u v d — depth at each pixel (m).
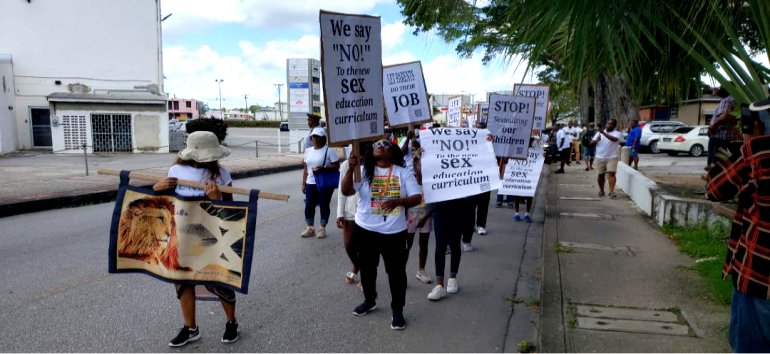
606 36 4.37
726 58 4.95
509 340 4.54
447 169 5.54
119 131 26.38
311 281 6.07
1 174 15.54
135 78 31.36
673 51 5.71
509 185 9.72
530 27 4.41
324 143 7.98
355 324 4.84
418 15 5.59
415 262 7.01
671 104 6.48
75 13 29.64
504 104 8.18
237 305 5.28
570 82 5.33
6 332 4.52
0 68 25.27
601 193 12.23
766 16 4.75
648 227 8.40
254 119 101.38
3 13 28.05
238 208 4.10
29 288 5.66
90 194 11.66
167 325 4.71
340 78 4.51
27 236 8.22
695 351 3.95
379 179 4.63
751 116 2.86
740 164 2.85
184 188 4.11
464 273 6.51
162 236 4.20
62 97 25.28
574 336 4.25
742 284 2.84
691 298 5.06
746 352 2.86
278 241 8.03
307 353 4.25
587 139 18.86
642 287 5.39
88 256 7.00
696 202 7.89
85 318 4.85
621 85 16.98
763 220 2.75
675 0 5.12
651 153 27.42
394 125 8.49
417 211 5.86
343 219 5.75
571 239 7.55
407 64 8.39
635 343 4.11
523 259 7.18
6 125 25.91
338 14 4.47
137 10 31.11
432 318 5.02
